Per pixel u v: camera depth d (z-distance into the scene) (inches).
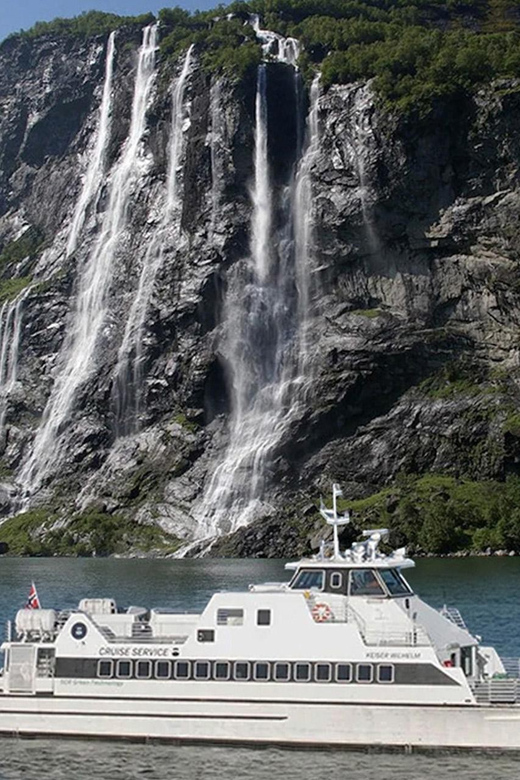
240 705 2267.5
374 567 2340.1
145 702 2299.5
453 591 5378.9
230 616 2300.7
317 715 2242.9
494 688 2241.6
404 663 2237.9
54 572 7357.3
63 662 2338.8
